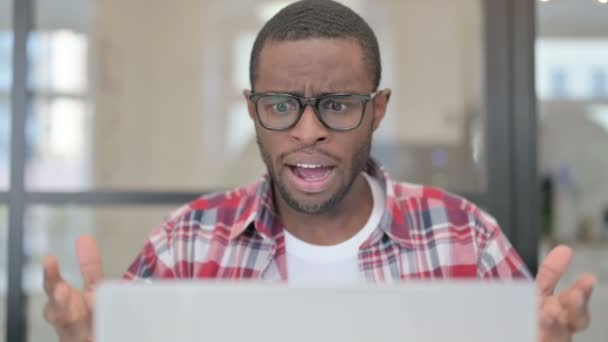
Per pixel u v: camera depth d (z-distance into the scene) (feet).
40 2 6.81
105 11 6.84
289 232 3.72
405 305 2.02
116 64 6.84
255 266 3.75
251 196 3.94
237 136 6.89
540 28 6.86
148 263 3.92
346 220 3.66
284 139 3.21
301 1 3.43
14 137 6.66
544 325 2.65
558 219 6.88
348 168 3.26
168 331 2.01
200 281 2.03
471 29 6.81
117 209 6.79
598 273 6.89
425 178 6.83
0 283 6.67
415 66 6.84
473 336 2.03
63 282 2.76
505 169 6.75
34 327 6.70
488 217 4.02
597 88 6.87
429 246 3.83
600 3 6.86
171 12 6.86
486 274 3.78
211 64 6.88
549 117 6.88
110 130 6.84
